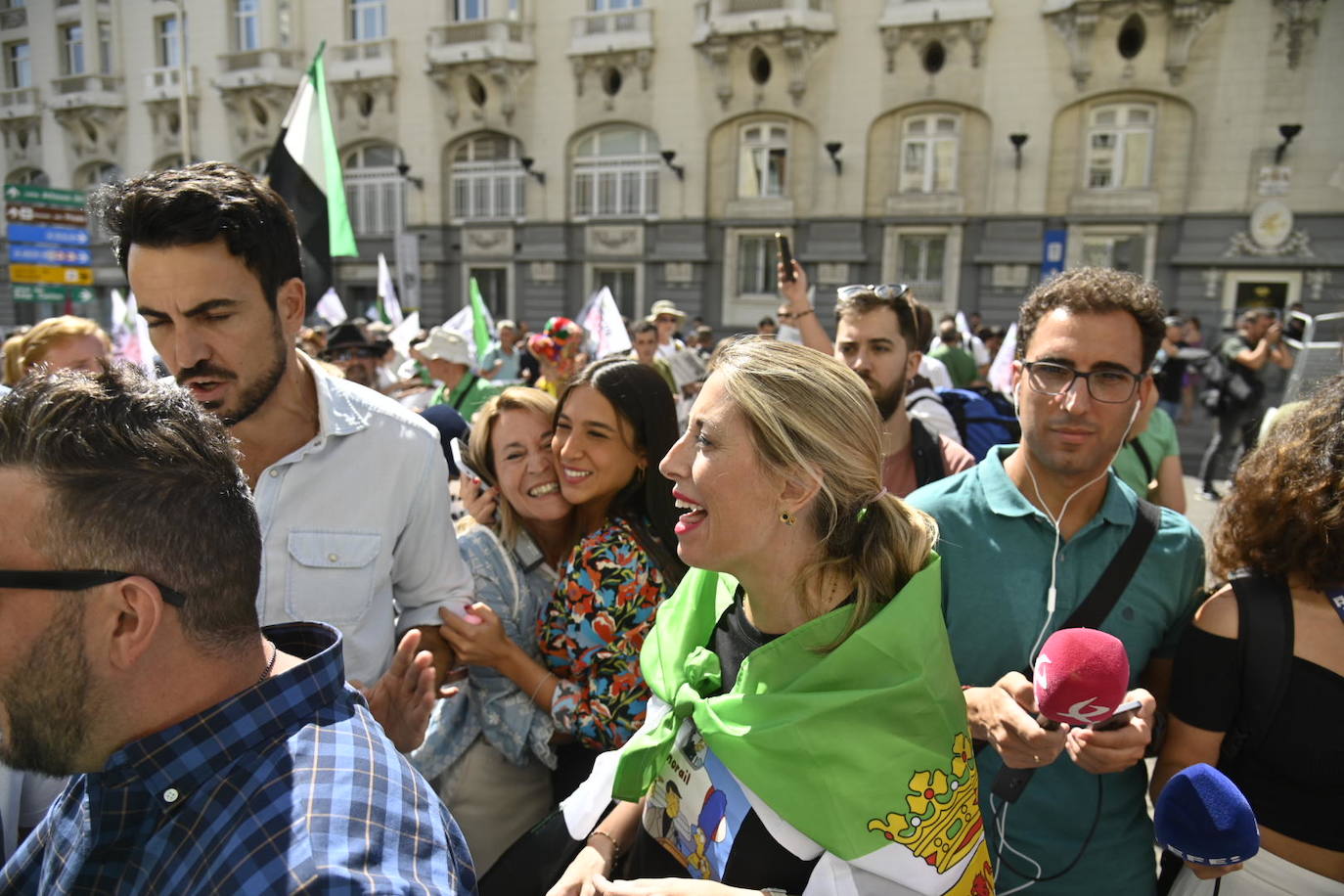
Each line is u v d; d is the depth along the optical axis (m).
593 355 7.27
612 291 20.77
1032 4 16.55
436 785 1.98
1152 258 16.59
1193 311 16.44
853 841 1.10
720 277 19.64
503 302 21.97
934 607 1.23
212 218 1.37
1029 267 17.17
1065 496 1.65
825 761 1.13
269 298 1.48
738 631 1.35
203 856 0.85
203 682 0.93
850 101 17.95
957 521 1.70
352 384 1.77
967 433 3.23
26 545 0.84
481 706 1.96
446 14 21.03
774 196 19.02
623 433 1.96
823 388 1.20
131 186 1.39
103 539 0.85
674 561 1.93
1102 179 16.89
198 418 0.97
